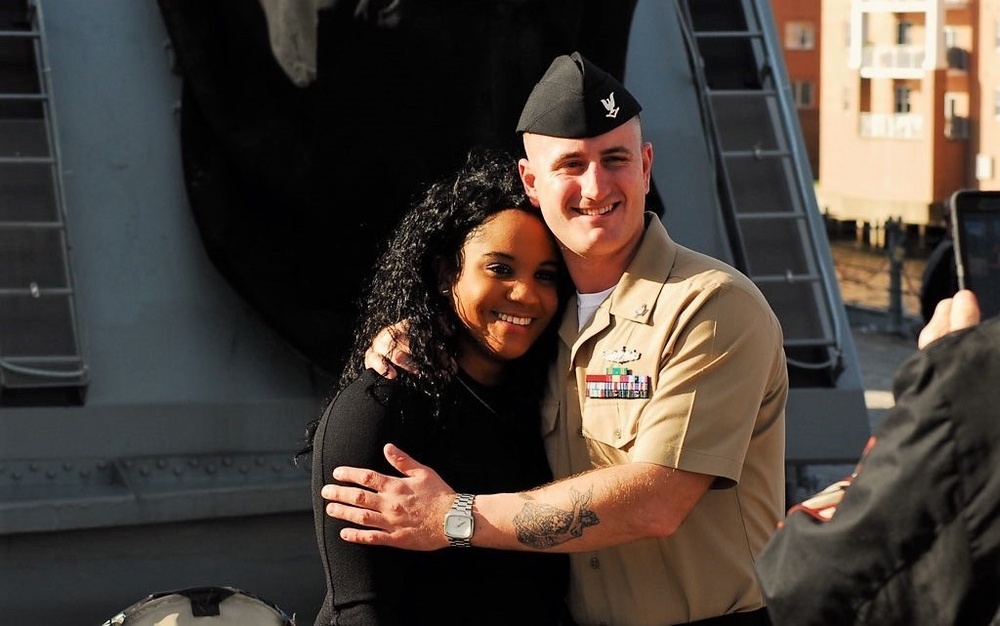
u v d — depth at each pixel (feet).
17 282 16.02
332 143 15.37
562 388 10.97
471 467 10.83
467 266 10.77
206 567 16.29
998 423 7.17
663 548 10.68
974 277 9.18
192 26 16.49
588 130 10.28
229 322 16.63
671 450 10.16
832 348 17.92
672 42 19.22
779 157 18.95
